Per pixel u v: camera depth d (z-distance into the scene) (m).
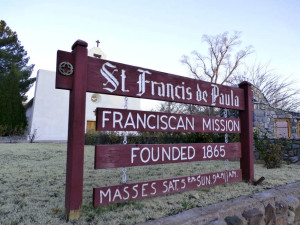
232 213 2.10
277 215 2.48
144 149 2.27
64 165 4.71
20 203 2.29
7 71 21.64
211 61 21.89
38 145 9.62
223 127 3.03
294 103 18.91
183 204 2.20
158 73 2.49
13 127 14.91
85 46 1.98
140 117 2.29
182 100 2.65
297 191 2.83
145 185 2.23
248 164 3.16
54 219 1.85
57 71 1.84
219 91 3.03
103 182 3.27
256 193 2.61
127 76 2.25
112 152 2.07
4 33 23.28
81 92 1.91
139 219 1.87
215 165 5.02
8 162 5.08
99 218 1.88
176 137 8.16
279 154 4.84
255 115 8.18
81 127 1.89
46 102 15.12
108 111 2.10
